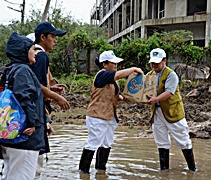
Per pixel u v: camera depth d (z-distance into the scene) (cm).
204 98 1617
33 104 335
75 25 2766
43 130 359
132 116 1263
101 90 520
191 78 1981
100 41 2422
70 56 2519
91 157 516
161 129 542
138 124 1060
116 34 3734
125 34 3347
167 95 510
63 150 666
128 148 696
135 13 3023
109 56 527
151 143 752
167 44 2098
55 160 584
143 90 518
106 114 520
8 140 326
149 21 2689
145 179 488
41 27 423
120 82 1828
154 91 513
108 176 500
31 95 336
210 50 2073
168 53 2117
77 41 2438
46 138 377
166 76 525
